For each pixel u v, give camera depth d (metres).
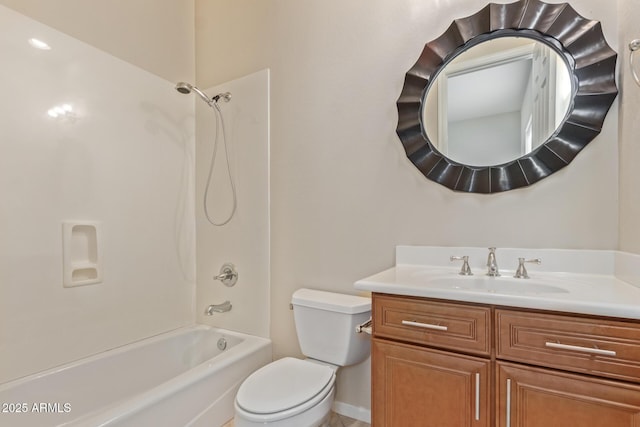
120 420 1.15
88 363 1.59
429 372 1.00
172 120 2.10
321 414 1.20
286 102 1.84
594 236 1.16
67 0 1.59
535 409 0.86
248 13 2.01
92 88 1.69
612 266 1.12
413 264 1.46
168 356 1.94
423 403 1.01
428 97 1.44
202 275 2.19
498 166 1.30
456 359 0.96
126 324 1.82
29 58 1.45
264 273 1.91
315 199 1.74
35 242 1.46
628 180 1.05
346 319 1.42
